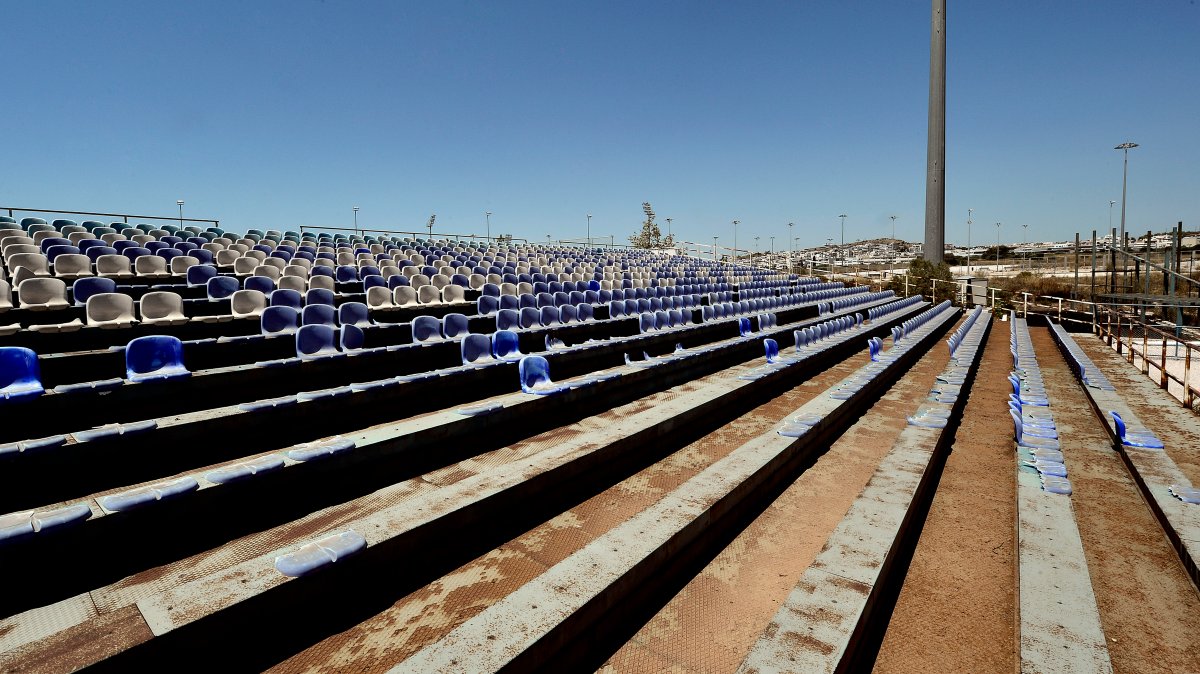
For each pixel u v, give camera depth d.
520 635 2.67
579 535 4.03
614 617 3.23
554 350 7.91
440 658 2.51
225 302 7.70
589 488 4.89
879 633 3.56
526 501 4.25
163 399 4.68
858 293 26.62
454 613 3.06
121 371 5.17
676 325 11.40
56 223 13.06
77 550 2.91
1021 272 38.28
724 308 13.76
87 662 2.20
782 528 4.61
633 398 7.43
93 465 3.64
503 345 7.43
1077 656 3.08
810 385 9.45
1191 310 19.88
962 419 8.52
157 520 3.20
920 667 3.26
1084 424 8.24
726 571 3.94
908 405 8.59
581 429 5.96
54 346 5.42
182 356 5.04
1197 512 4.84
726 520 4.48
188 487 3.31
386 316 8.74
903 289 31.59
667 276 21.45
